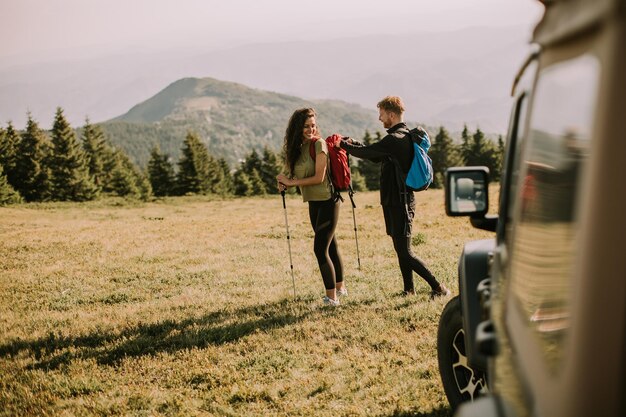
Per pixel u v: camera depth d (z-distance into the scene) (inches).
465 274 165.8
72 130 3503.9
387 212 355.6
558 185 71.8
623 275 54.4
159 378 281.0
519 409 82.0
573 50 69.1
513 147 127.0
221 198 2311.8
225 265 578.2
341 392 245.1
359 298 388.2
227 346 315.0
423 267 365.4
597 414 56.1
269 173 4512.8
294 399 242.8
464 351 192.1
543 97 86.5
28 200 3393.2
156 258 648.4
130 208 1736.0
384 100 346.0
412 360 273.9
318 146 346.0
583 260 56.9
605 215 54.9
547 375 68.1
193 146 4079.7
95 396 261.3
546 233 75.9
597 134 56.2
